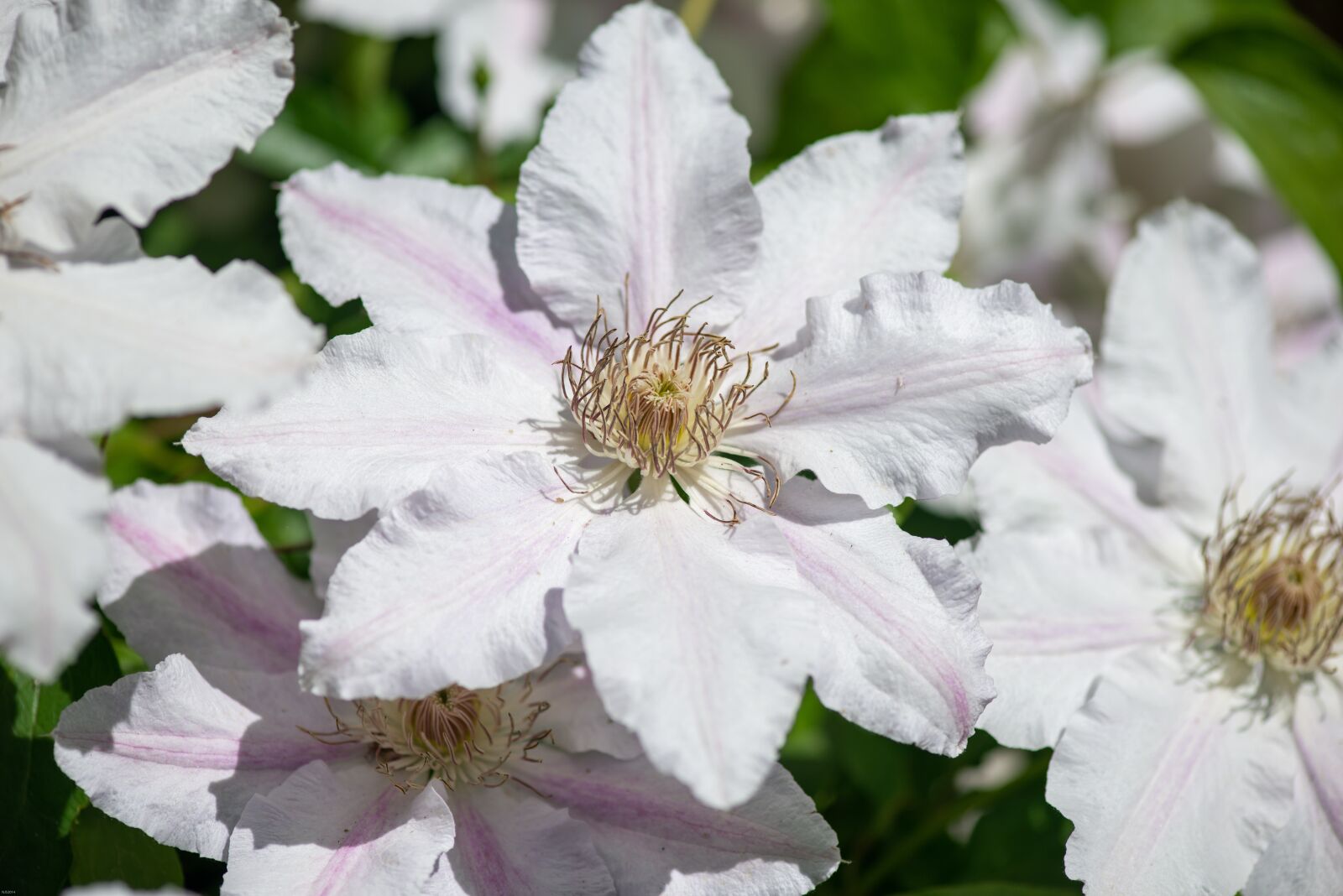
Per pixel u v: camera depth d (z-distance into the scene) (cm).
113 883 45
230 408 44
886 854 56
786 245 49
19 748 46
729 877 46
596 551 45
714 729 42
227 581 48
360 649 43
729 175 48
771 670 43
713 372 48
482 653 43
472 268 48
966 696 45
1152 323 53
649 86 48
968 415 45
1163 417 52
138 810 45
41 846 46
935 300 46
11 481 41
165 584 47
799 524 46
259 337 42
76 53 44
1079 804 48
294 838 45
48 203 43
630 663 43
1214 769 49
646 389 47
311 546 51
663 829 46
